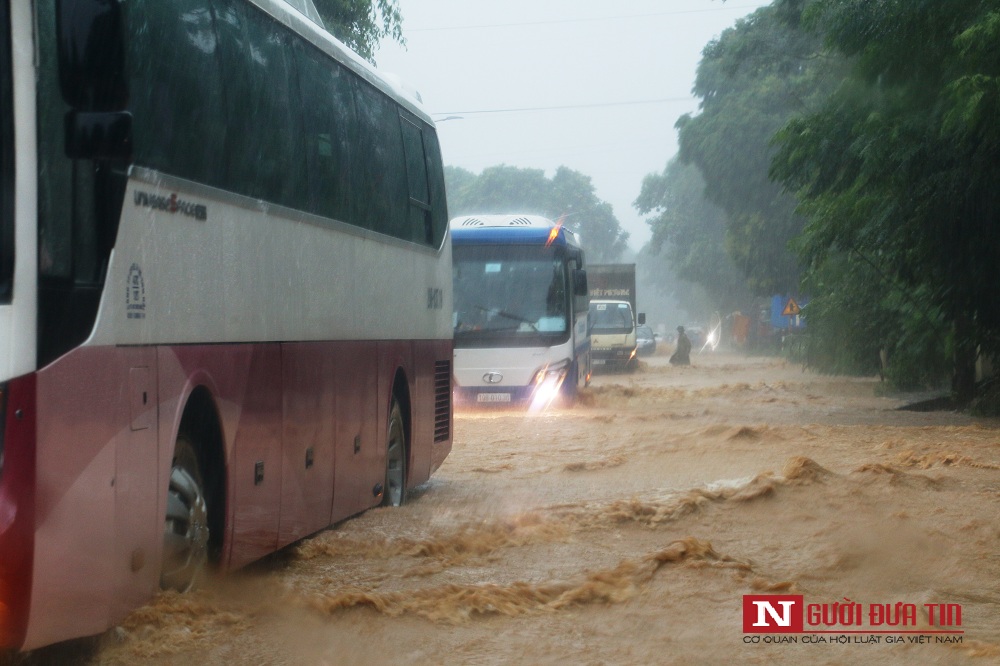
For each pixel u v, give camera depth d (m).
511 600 7.97
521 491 14.20
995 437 19.61
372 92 11.98
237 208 8.09
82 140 5.66
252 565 9.27
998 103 19.38
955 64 20.92
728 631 7.37
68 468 5.71
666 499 12.09
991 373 30.83
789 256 71.38
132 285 6.44
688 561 8.98
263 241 8.61
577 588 8.29
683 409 29.17
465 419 25.55
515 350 27.39
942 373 33.28
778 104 67.38
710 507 11.77
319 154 10.03
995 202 22.78
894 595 8.41
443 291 15.23
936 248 24.11
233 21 8.15
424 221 14.21
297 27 9.61
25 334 5.47
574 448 19.34
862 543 9.98
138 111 6.55
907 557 9.55
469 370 27.42
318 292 9.95
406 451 13.30
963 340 28.00
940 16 21.20
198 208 7.41
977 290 24.61
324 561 9.60
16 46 5.57
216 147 7.72
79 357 5.84
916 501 12.05
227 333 7.88
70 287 5.81
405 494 13.16
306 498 9.59
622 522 11.16
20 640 5.46
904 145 22.33
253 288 8.39
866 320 36.75
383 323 12.19
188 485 7.32
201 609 7.04
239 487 8.05
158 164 6.80
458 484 15.11
